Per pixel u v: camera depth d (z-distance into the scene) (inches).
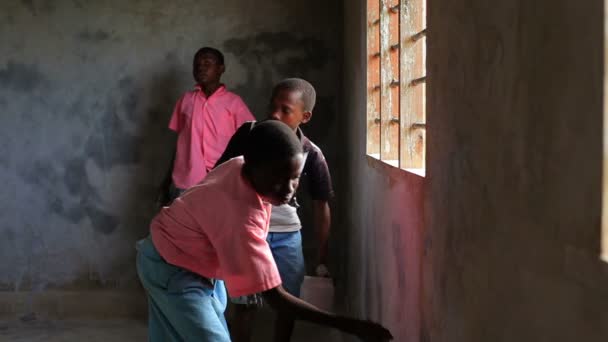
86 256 216.4
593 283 47.5
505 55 65.0
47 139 213.5
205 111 198.5
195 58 200.1
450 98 85.1
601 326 46.4
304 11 211.8
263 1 211.8
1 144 213.0
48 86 212.2
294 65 212.7
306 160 151.3
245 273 89.7
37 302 214.1
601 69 46.5
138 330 201.8
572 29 50.7
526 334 59.9
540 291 56.7
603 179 46.5
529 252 59.1
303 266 153.0
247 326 156.4
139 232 216.4
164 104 213.6
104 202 215.5
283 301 89.6
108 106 213.5
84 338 193.5
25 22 210.7
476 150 74.2
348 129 194.7
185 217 94.0
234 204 90.4
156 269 97.7
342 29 209.3
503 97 65.6
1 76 211.5
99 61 212.4
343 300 212.1
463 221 79.3
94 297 213.9
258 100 213.2
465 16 78.4
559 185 52.9
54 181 214.4
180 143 200.7
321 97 213.2
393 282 124.5
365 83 159.2
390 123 140.8
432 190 94.3
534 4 57.9
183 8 211.8
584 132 48.8
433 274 94.0
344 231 207.0
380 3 141.6
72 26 211.3
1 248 215.5
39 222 215.2
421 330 101.7
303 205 214.8
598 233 47.0
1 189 214.1
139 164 214.8
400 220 117.6
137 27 211.9
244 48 212.2
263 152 85.4
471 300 76.4
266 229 92.4
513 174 62.8
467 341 77.9
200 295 96.3
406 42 117.1
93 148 214.2
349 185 193.3
